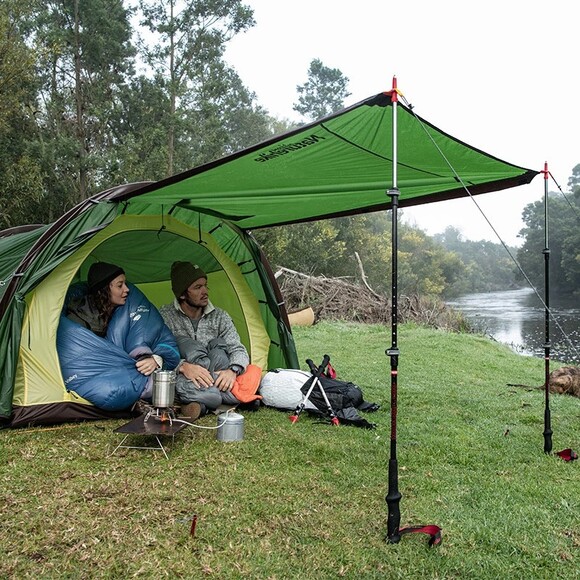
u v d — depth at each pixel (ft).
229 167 12.87
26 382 15.14
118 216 17.07
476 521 10.20
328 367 19.17
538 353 50.01
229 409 17.13
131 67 77.10
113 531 9.52
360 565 8.71
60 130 65.92
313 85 145.07
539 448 14.42
